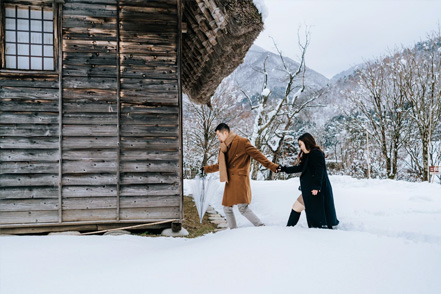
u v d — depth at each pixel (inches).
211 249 143.6
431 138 912.3
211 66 303.7
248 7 221.0
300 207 207.0
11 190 223.6
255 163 914.7
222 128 207.0
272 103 1080.2
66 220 228.5
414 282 111.8
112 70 239.0
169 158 243.4
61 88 231.0
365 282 111.4
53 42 235.9
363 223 219.8
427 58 884.0
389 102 959.6
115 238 194.5
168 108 244.7
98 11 239.0
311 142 198.2
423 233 182.2
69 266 136.3
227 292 105.7
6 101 225.5
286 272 117.7
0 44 226.7
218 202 404.8
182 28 265.6
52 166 228.4
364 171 1166.3
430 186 449.7
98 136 234.5
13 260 142.1
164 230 242.7
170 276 118.0
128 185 237.5
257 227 173.5
